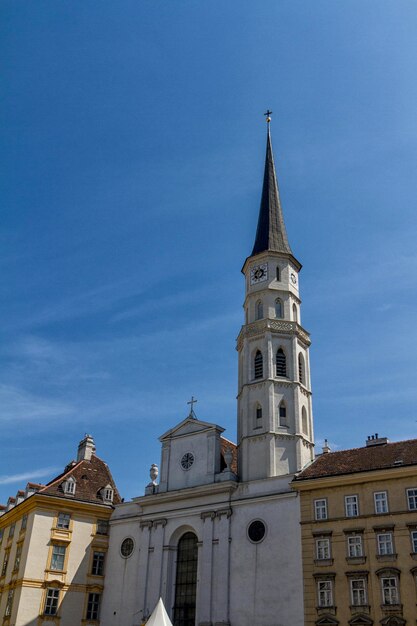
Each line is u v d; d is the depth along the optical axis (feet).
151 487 204.54
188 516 189.78
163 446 208.44
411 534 146.20
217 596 170.60
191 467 197.36
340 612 147.23
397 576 143.43
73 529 203.92
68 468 234.58
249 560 169.68
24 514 208.03
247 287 221.46
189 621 177.17
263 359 200.34
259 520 173.17
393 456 163.53
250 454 188.03
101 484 225.15
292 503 168.66
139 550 197.26
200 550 181.68
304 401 200.54
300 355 207.41
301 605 154.20
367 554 149.79
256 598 163.43
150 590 187.01
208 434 197.98
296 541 162.91
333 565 153.38
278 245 224.53
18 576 192.34
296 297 218.18
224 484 182.29
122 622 190.19
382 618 141.08
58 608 191.21
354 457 171.01
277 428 189.26
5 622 189.88
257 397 195.93
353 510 157.58
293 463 185.26
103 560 206.18
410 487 151.84
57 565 196.34
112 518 212.43
